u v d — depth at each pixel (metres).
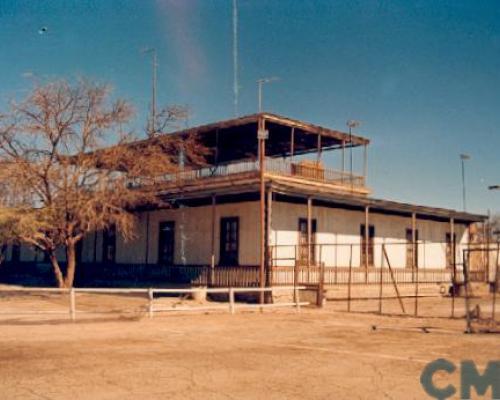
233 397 8.41
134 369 10.41
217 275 28.72
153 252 34.69
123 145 27.77
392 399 8.48
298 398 8.44
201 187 31.23
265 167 30.31
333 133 34.88
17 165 25.62
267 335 15.91
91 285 35.44
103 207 26.95
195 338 14.98
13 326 16.83
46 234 28.25
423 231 38.91
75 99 26.58
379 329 17.66
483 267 39.16
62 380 9.38
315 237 31.97
